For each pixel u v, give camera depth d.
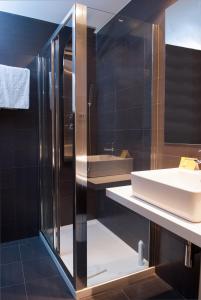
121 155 1.79
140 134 1.80
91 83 1.63
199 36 1.29
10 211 2.20
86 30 1.43
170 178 1.26
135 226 1.86
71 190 1.61
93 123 1.64
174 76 1.49
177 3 1.43
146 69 1.72
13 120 2.14
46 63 2.02
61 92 1.73
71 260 1.66
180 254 1.49
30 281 1.64
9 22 2.06
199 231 0.76
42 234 2.25
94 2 1.87
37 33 2.18
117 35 1.78
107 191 1.35
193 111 1.36
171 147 1.54
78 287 1.49
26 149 2.22
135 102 1.83
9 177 2.17
